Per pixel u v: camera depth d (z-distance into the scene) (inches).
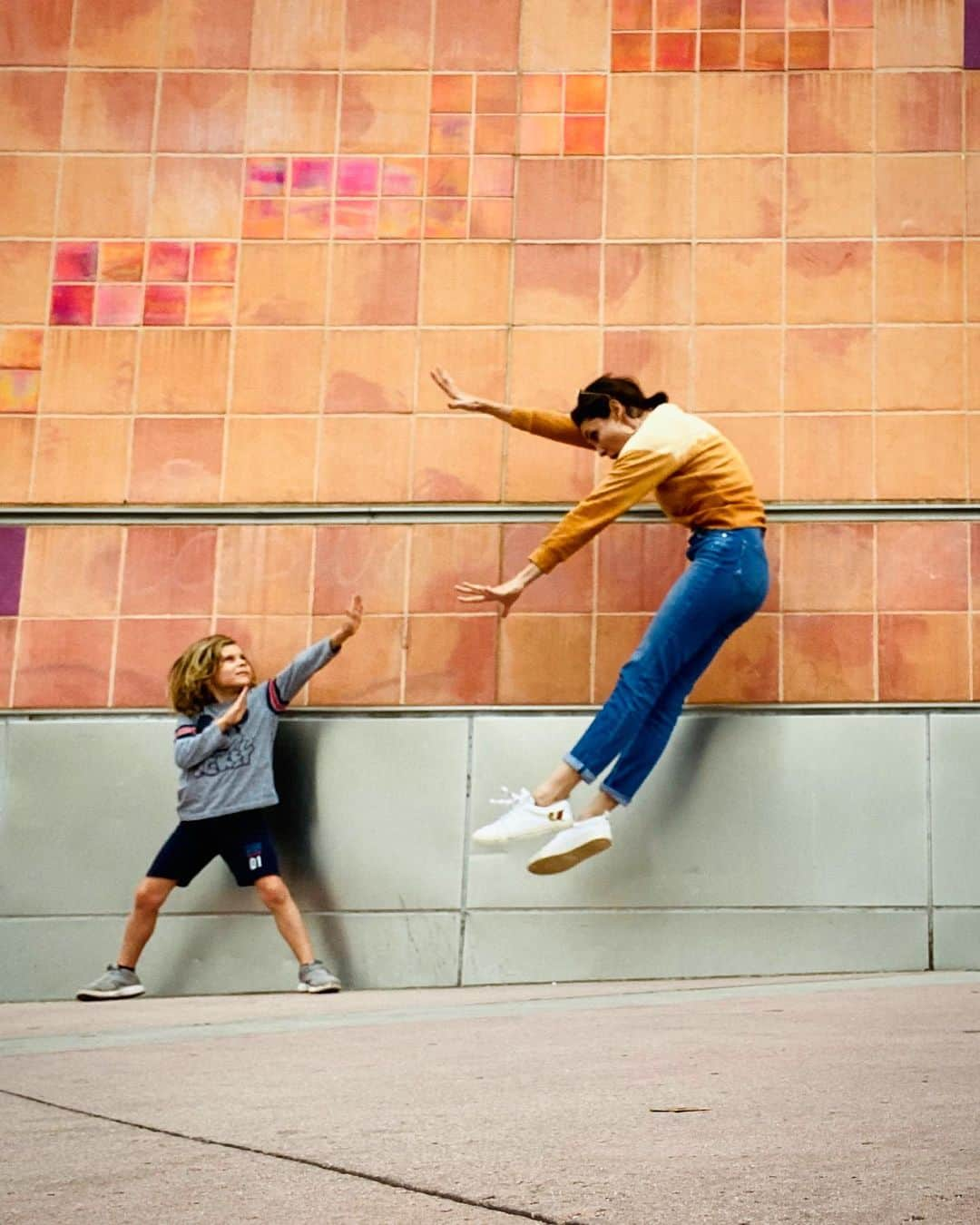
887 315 216.2
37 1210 65.7
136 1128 86.1
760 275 218.1
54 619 214.8
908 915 201.2
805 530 211.2
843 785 204.4
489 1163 73.3
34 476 218.5
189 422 219.1
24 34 227.6
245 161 224.5
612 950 202.1
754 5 224.2
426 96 224.8
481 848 205.3
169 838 203.0
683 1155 73.7
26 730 211.8
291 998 189.5
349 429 217.8
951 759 204.2
